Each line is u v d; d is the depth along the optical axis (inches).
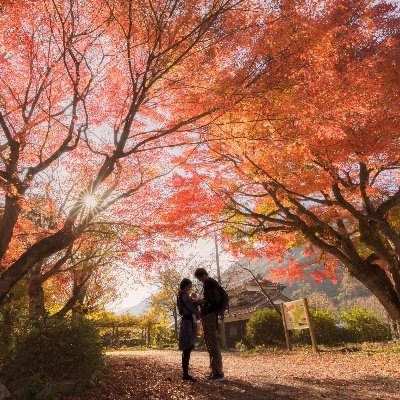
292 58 227.3
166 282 1224.2
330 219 478.9
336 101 240.1
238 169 379.9
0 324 221.5
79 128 277.0
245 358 536.7
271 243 596.1
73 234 257.3
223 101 241.0
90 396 200.5
